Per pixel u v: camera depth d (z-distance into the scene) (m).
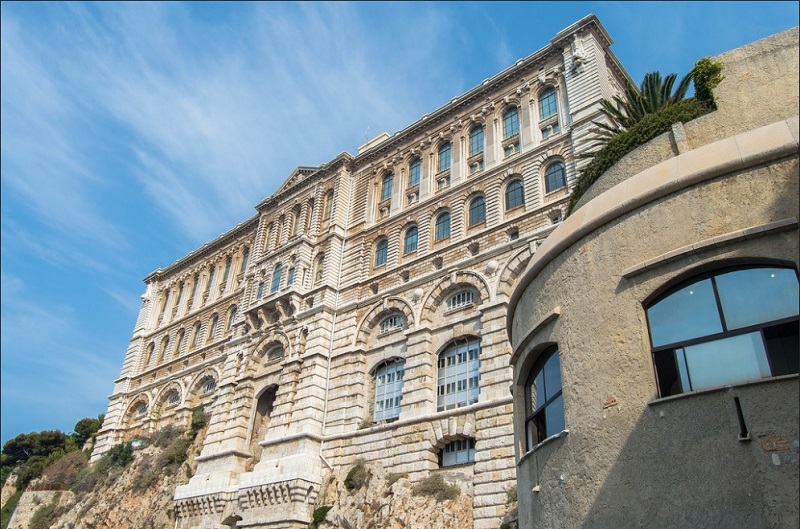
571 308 14.27
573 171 38.75
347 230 52.81
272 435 44.09
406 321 42.47
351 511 36.47
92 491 59.03
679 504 10.62
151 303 75.75
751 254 11.52
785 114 13.63
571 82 42.59
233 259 68.12
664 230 12.98
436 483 34.03
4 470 80.12
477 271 39.75
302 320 48.84
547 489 13.50
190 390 60.53
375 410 41.31
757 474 9.92
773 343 10.95
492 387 34.81
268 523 39.59
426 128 51.94
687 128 14.84
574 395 13.31
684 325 12.17
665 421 11.39
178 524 46.88
